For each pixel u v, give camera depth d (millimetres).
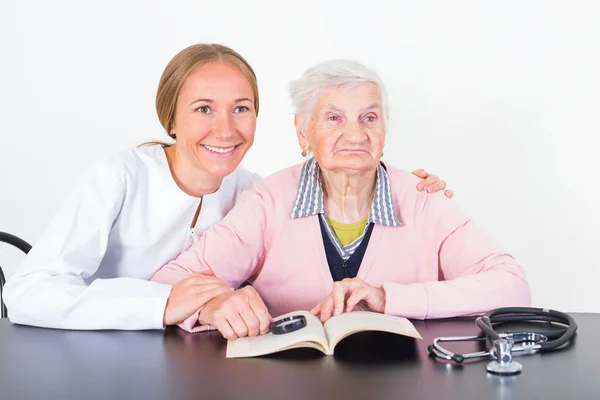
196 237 1806
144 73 2955
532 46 2777
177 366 1107
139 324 1365
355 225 1660
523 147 2816
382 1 2852
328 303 1373
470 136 2844
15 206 3020
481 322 1247
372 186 1680
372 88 1561
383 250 1639
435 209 1684
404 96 2875
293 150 2943
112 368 1103
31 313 1410
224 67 1666
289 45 2912
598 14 2725
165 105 1714
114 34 2959
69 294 1413
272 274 1664
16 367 1114
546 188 2816
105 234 1603
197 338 1298
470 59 2818
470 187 2865
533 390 970
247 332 1270
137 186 1705
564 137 2787
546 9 2758
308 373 1057
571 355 1135
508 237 2855
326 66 1575
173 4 2932
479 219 2873
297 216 1653
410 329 1238
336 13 2883
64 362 1142
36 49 2986
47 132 3010
